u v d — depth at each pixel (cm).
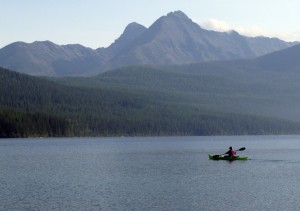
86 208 6969
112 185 8975
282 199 7638
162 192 8219
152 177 10150
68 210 6850
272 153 18588
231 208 7006
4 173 10856
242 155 17288
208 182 9394
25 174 10662
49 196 7819
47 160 14438
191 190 8425
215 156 14575
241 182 9400
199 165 12800
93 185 8975
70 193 8094
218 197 7794
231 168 12000
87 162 13750
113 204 7231
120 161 14162
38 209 6900
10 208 6956
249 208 7000
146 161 14138
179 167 12244
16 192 8175
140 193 8119
